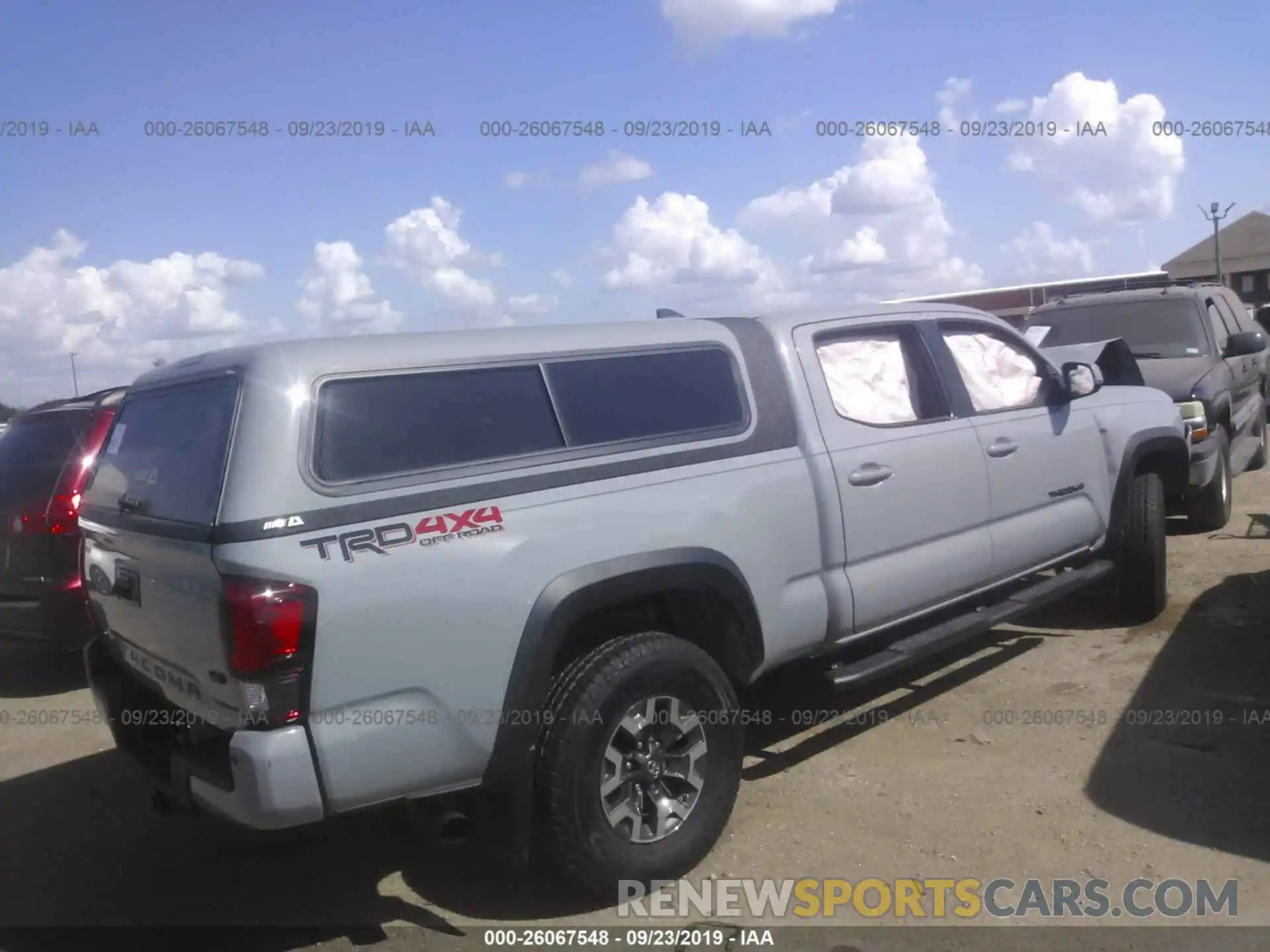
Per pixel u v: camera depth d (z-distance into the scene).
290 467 3.29
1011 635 6.61
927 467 5.05
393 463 3.50
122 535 3.87
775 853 4.16
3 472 6.81
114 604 4.09
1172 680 5.64
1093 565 6.24
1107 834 4.13
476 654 3.50
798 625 4.51
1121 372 7.56
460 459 3.64
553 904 3.93
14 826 4.93
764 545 4.34
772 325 4.75
